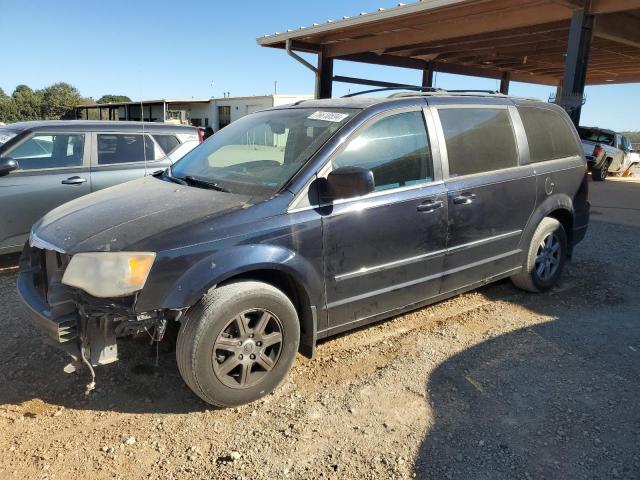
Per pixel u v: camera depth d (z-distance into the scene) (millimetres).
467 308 4766
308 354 3455
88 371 3523
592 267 6152
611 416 3088
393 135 3766
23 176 5707
